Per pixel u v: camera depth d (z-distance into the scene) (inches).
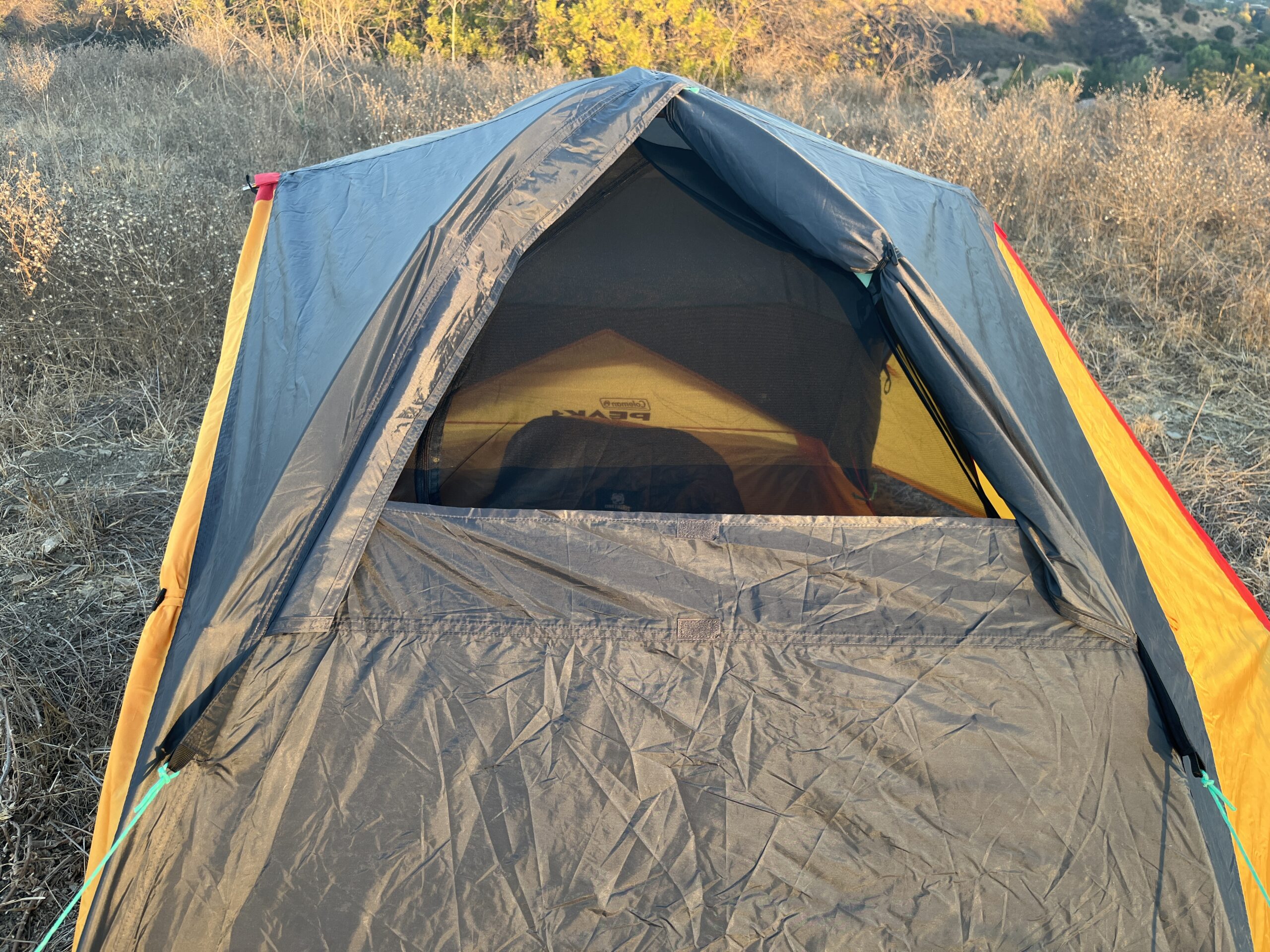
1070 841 56.3
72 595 102.0
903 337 63.1
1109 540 67.1
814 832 55.3
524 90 323.9
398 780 54.2
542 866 53.8
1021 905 55.7
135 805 51.5
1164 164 234.8
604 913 53.7
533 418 68.4
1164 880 56.4
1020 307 95.3
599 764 55.0
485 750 54.6
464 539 57.7
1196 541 90.6
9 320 147.7
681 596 57.4
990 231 110.6
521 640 56.4
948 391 61.0
